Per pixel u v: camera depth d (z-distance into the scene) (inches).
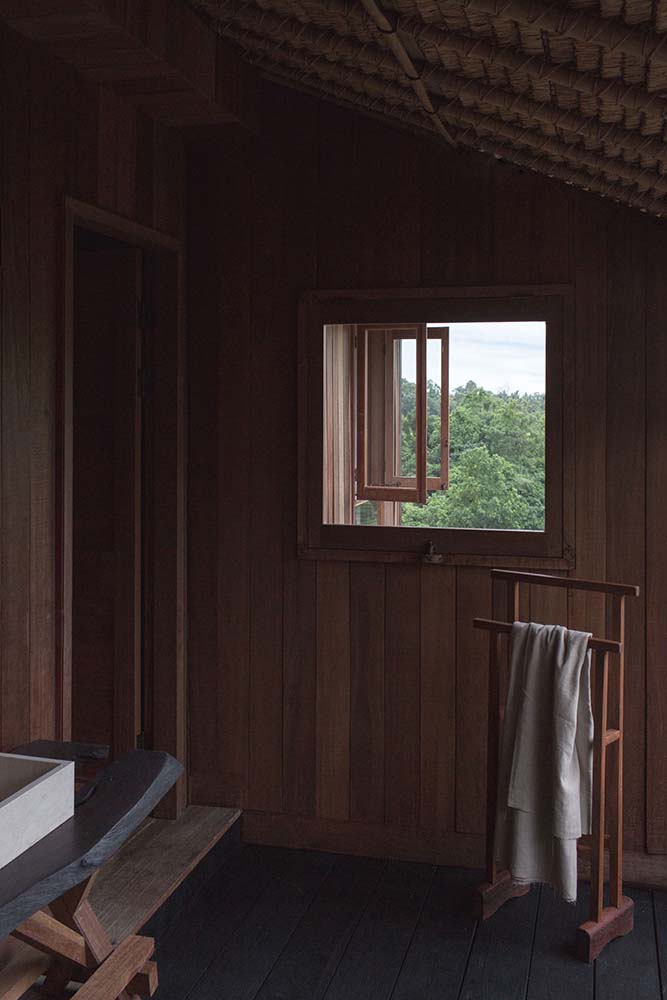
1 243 105.8
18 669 110.7
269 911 128.3
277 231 146.2
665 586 134.7
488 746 126.8
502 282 138.5
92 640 149.6
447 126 126.7
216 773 151.6
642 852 136.1
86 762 149.3
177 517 148.0
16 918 71.7
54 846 80.7
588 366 136.2
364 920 125.9
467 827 142.5
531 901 131.3
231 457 149.2
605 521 136.4
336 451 145.2
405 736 144.5
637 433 135.0
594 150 113.1
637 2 73.8
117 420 146.8
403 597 143.9
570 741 115.1
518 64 92.3
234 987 110.3
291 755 148.8
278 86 144.9
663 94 89.7
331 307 143.6
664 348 133.9
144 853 133.9
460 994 109.1
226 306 148.3
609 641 115.3
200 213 148.5
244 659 149.9
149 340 148.1
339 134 143.2
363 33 105.4
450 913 127.9
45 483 115.0
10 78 106.7
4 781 88.8
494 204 138.3
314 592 147.1
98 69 118.9
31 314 111.7
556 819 115.0
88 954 98.3
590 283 135.6
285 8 107.1
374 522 144.5
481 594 140.9
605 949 118.8
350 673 146.2
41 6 100.4
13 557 109.5
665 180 112.7
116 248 146.6
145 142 136.2
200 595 151.1
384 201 141.9
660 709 135.2
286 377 146.9
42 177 113.2
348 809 146.9
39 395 113.6
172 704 148.6
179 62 119.1
